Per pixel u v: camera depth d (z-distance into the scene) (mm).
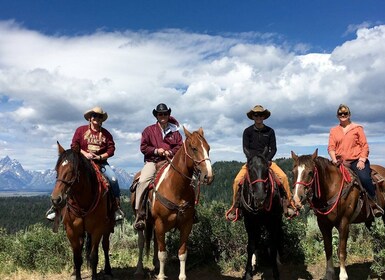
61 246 9094
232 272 8375
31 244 9055
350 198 6730
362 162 6910
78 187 6246
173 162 6816
